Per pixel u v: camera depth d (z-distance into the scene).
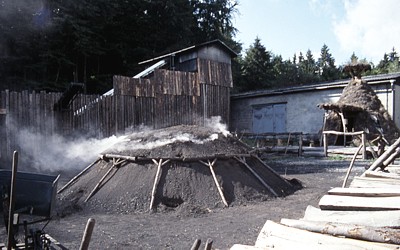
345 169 11.67
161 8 26.11
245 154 8.19
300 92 21.16
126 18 25.67
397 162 11.38
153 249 4.38
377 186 4.26
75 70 23.12
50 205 3.57
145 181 6.95
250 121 24.11
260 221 5.58
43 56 20.23
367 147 14.43
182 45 27.12
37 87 19.92
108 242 4.63
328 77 50.28
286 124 21.86
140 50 25.41
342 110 17.05
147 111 13.89
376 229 2.49
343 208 3.15
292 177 10.04
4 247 3.76
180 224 5.52
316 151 16.45
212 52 17.83
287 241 2.60
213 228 5.25
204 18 32.25
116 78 13.14
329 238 2.51
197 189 6.85
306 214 3.25
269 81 39.75
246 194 7.09
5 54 19.42
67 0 20.75
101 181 7.29
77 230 5.20
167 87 14.55
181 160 7.23
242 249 2.66
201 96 15.57
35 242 3.33
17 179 3.55
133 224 5.54
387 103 18.06
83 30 20.98
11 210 2.98
